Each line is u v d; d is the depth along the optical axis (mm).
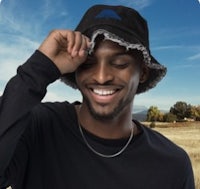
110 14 1327
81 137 1403
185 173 1496
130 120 1439
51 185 1356
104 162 1385
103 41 1269
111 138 1406
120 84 1301
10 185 1324
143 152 1437
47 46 1240
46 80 1227
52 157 1382
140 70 1390
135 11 1380
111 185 1372
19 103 1188
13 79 1222
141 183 1400
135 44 1271
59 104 1527
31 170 1369
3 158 1167
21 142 1327
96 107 1327
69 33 1243
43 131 1410
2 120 1172
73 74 1468
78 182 1361
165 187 1434
